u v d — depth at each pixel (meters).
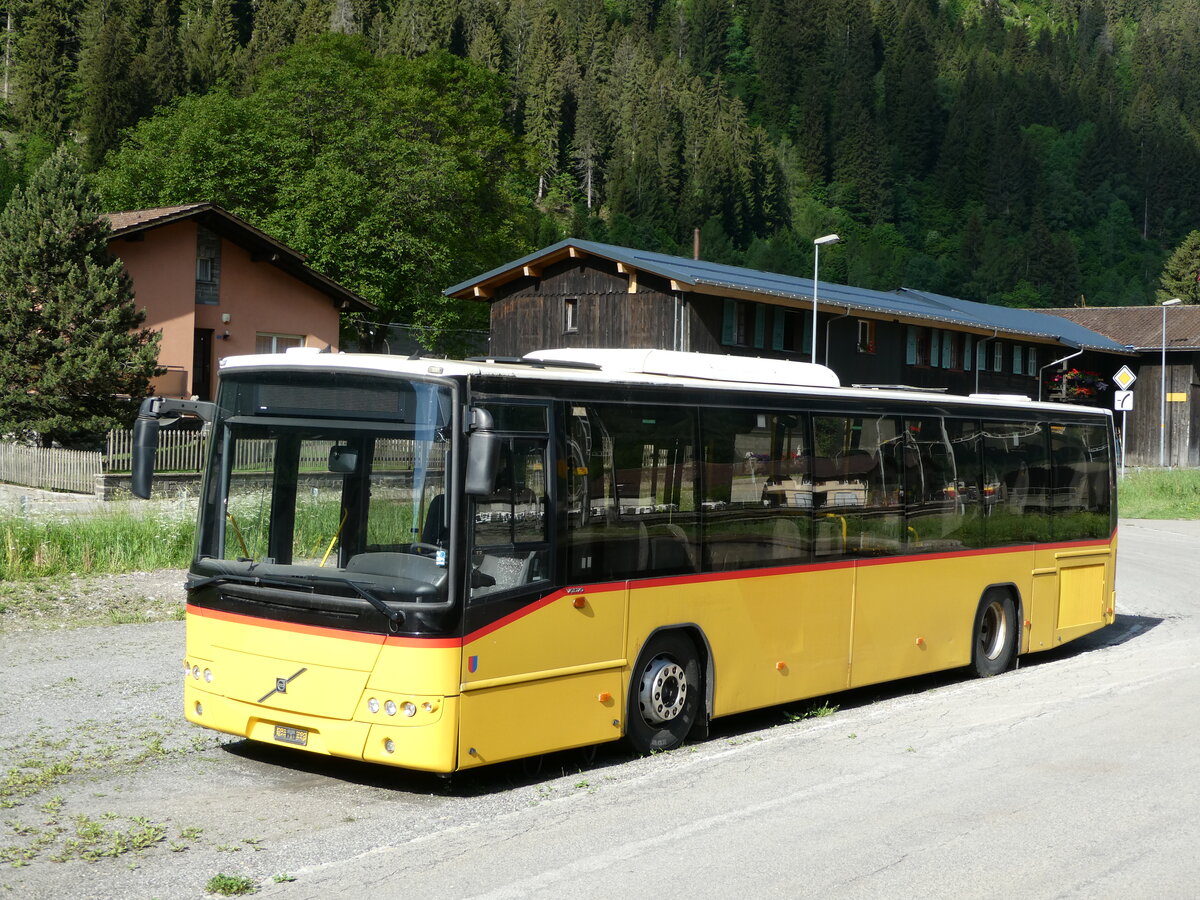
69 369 29.34
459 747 7.30
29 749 8.51
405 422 7.54
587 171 164.62
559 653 8.00
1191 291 107.00
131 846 6.46
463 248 54.97
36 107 114.50
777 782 8.06
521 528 7.79
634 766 8.56
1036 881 6.11
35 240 30.12
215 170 49.38
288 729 7.64
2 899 5.62
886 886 6.00
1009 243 166.25
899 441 11.51
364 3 156.25
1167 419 63.69
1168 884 6.09
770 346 43.25
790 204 171.62
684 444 9.10
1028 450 13.64
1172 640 15.75
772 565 9.88
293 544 7.79
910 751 9.04
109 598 14.97
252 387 8.06
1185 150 188.25
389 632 7.29
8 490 27.19
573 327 43.03
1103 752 8.99
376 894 5.75
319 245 47.69
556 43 183.25
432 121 59.28
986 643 13.05
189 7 151.12
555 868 6.19
